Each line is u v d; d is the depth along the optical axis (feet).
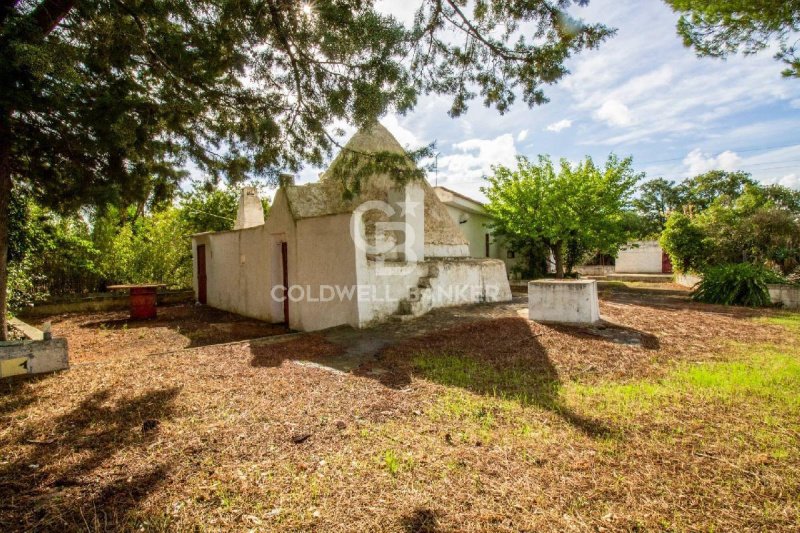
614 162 56.59
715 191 129.90
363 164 20.36
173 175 19.89
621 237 57.36
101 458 9.86
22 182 19.95
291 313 30.83
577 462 9.54
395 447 10.37
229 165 20.13
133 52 14.11
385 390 14.79
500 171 60.64
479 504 8.01
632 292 52.75
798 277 45.78
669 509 7.83
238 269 38.65
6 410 12.90
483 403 13.41
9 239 24.12
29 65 10.70
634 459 9.67
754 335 23.22
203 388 14.98
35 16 13.20
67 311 39.47
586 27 14.76
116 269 44.88
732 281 39.01
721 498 8.16
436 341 22.20
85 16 13.03
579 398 13.83
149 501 8.16
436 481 8.80
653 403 13.23
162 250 47.60
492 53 16.93
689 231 58.90
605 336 22.29
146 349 23.72
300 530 7.32
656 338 22.09
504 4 15.12
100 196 16.02
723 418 11.94
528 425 11.67
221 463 9.64
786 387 14.56
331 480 8.87
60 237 38.17
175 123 17.22
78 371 17.17
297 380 15.98
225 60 15.89
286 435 11.08
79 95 13.48
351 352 20.62
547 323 25.13
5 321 17.72
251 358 19.44
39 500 8.16
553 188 56.80
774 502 8.00
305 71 17.03
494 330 23.95
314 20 14.83
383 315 27.63
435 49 17.25
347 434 11.12
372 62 15.65
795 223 48.19
